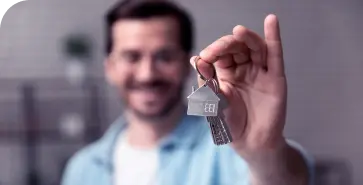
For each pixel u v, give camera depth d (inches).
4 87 93.7
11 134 93.4
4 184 91.7
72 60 94.7
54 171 92.7
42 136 94.0
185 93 56.5
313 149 101.1
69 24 96.0
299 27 101.6
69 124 94.0
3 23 94.4
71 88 94.9
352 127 102.4
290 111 101.3
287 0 101.2
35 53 95.0
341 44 103.0
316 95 102.2
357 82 102.9
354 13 103.2
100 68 95.3
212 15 98.4
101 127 94.5
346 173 98.7
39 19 95.3
